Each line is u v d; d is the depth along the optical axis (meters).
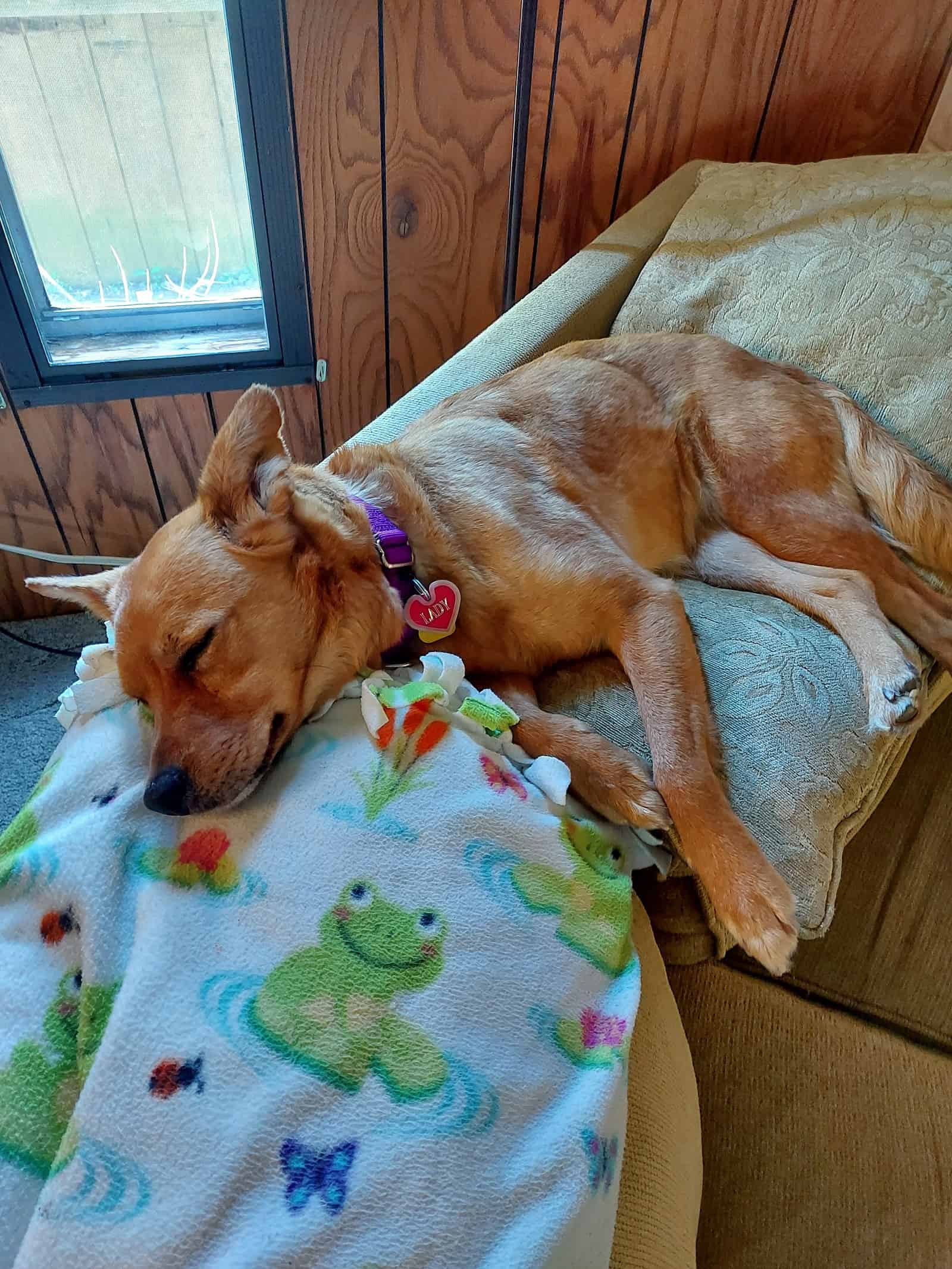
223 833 0.46
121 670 0.53
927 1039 0.59
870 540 0.67
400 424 0.72
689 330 0.81
